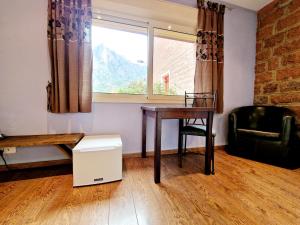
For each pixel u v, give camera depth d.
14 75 1.79
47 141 1.57
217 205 1.24
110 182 1.58
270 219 1.10
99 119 2.13
